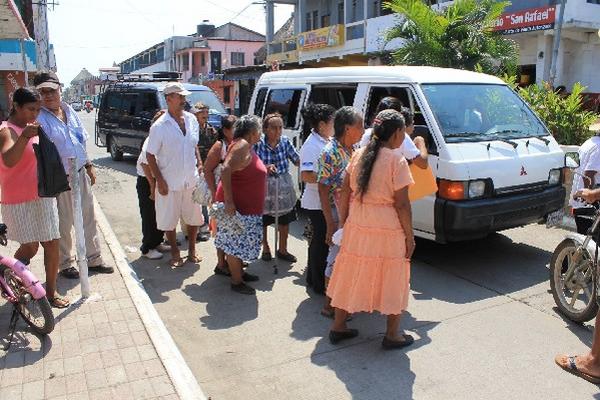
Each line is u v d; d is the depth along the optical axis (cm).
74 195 462
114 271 546
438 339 425
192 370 384
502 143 571
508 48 1123
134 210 898
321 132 494
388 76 622
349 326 449
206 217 711
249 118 503
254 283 549
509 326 446
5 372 352
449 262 604
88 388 335
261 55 2922
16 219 416
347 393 353
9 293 399
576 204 518
